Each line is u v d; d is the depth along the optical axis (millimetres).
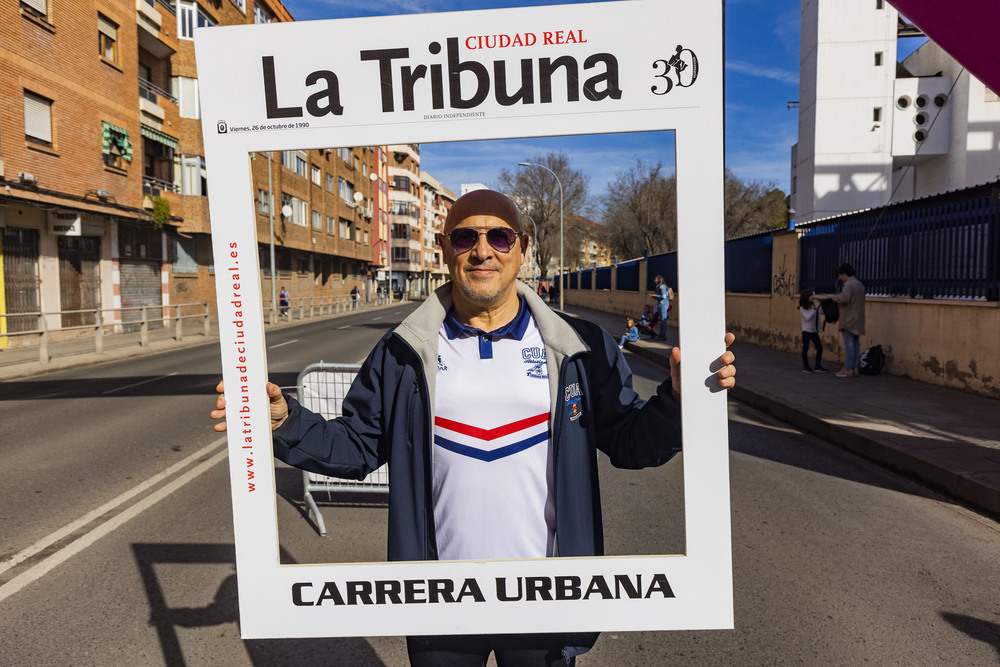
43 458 5734
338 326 22703
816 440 6445
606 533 3869
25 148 15539
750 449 6074
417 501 1597
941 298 8797
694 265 1399
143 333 15758
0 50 14680
